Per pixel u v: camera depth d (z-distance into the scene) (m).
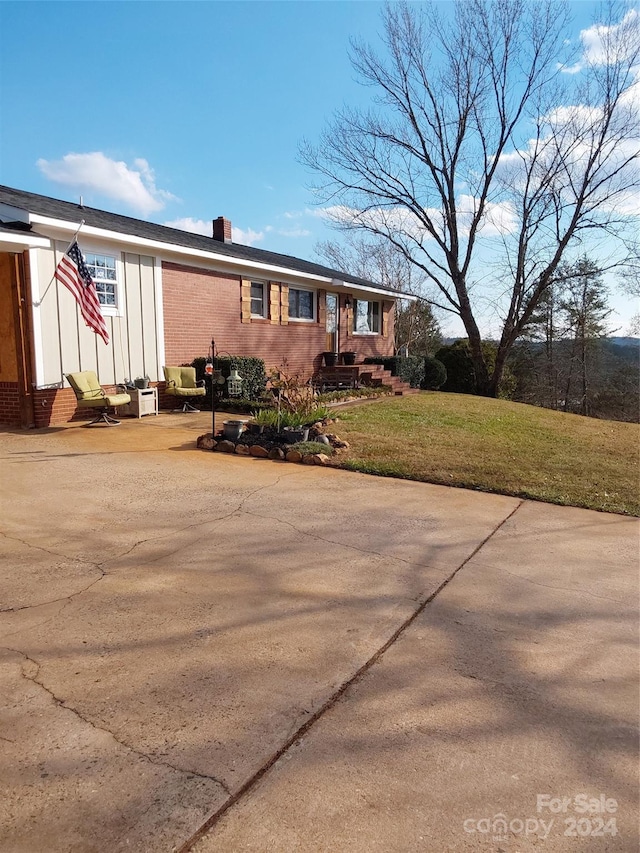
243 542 4.45
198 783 2.01
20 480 6.10
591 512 5.61
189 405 11.70
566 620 3.34
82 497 5.52
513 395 33.25
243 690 2.57
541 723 2.41
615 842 1.83
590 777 2.11
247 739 2.25
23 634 3.01
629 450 10.49
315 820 1.87
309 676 2.70
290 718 2.38
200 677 2.66
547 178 21.00
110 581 3.69
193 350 13.08
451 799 1.98
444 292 23.31
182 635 3.04
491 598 3.61
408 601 3.53
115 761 2.11
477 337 23.11
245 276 14.73
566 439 11.22
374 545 4.48
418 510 5.44
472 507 5.61
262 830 1.83
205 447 7.99
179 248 11.83
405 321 34.78
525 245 22.36
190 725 2.32
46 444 8.02
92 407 9.65
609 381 34.62
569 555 4.40
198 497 5.62
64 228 9.30
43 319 9.45
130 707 2.43
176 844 1.76
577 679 2.74
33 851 1.73
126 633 3.05
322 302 18.70
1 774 2.03
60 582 3.66
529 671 2.80
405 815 1.91
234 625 3.16
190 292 12.91
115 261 10.88
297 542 4.48
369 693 2.57
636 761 2.20
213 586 3.66
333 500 5.68
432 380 22.42
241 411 11.61
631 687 2.69
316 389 13.87
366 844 1.79
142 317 11.56
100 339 10.58
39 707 2.41
